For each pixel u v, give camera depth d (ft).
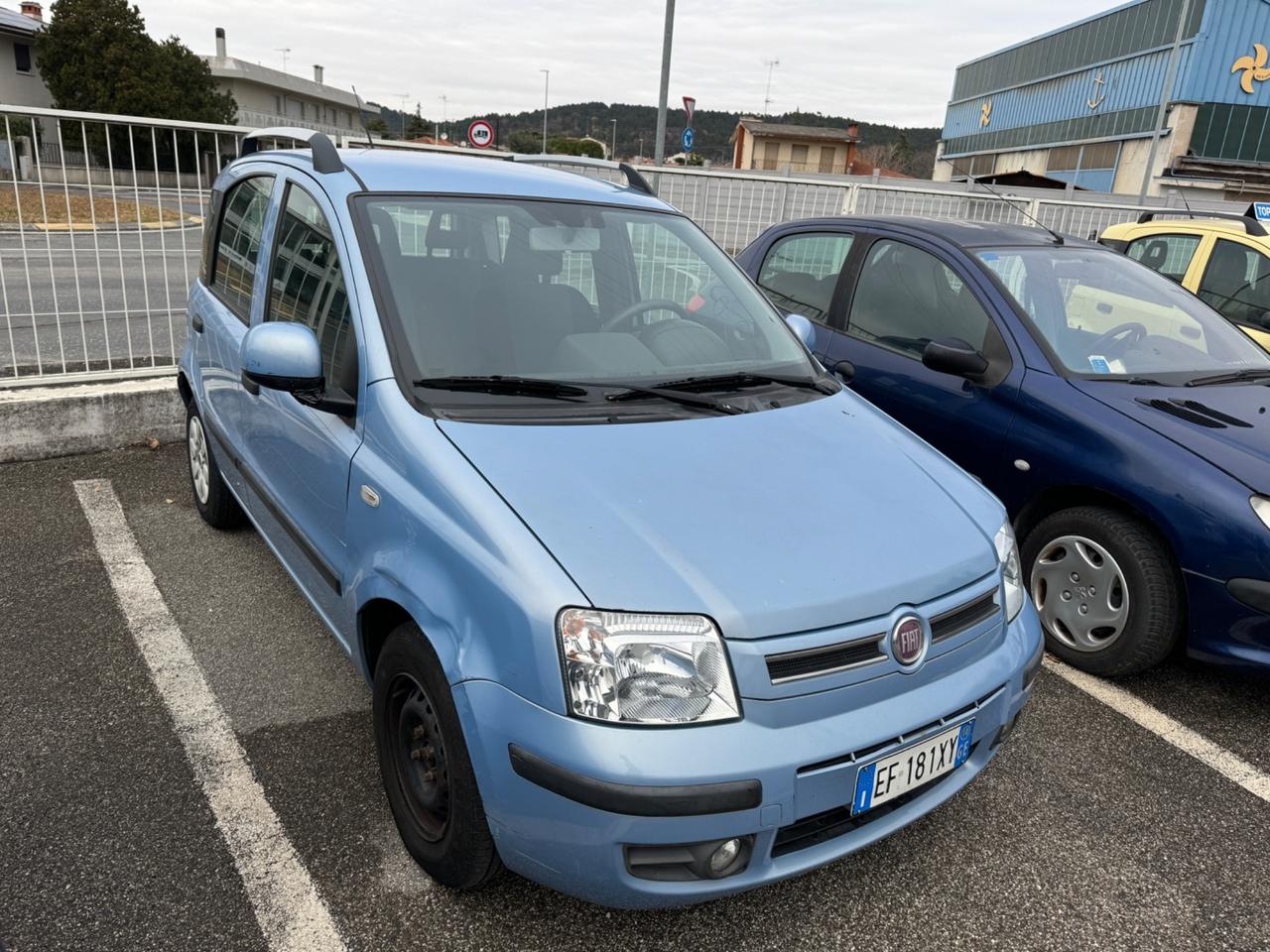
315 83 198.59
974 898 8.05
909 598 6.98
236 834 8.23
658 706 6.17
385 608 8.00
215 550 14.06
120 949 6.94
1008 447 12.69
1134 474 11.28
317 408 8.48
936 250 14.75
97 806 8.48
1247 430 11.51
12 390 17.80
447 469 7.28
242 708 10.17
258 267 11.37
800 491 7.69
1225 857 8.77
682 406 8.77
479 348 8.67
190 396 14.46
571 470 7.36
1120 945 7.63
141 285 18.80
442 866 7.34
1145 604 11.24
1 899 7.32
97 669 10.75
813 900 7.92
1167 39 148.25
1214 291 21.63
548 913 7.55
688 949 7.29
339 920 7.35
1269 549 10.23
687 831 6.12
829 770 6.45
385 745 8.07
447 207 9.75
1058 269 14.56
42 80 148.66
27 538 14.16
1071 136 179.32
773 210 29.86
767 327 10.93
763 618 6.41
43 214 17.37
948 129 248.11
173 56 148.36
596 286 10.04
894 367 14.39
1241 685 12.06
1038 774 9.93
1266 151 142.82
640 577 6.42
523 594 6.34
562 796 6.15
